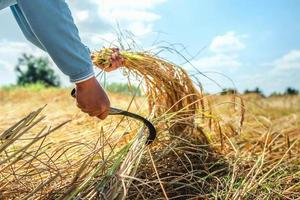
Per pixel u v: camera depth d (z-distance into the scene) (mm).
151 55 2730
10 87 13930
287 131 4223
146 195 2178
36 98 9984
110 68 2561
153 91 2771
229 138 3115
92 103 1636
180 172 2477
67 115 5535
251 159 2838
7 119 5602
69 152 2762
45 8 1473
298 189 2514
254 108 6277
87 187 1985
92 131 3447
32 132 3996
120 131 2957
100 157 2379
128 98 7852
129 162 2066
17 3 1644
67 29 1520
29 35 1724
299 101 8250
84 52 1580
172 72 2773
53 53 1529
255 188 2363
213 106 2996
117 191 1885
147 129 2295
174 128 2678
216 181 2467
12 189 2092
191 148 2582
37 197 1994
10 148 3059
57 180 2180
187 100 2811
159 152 2488
